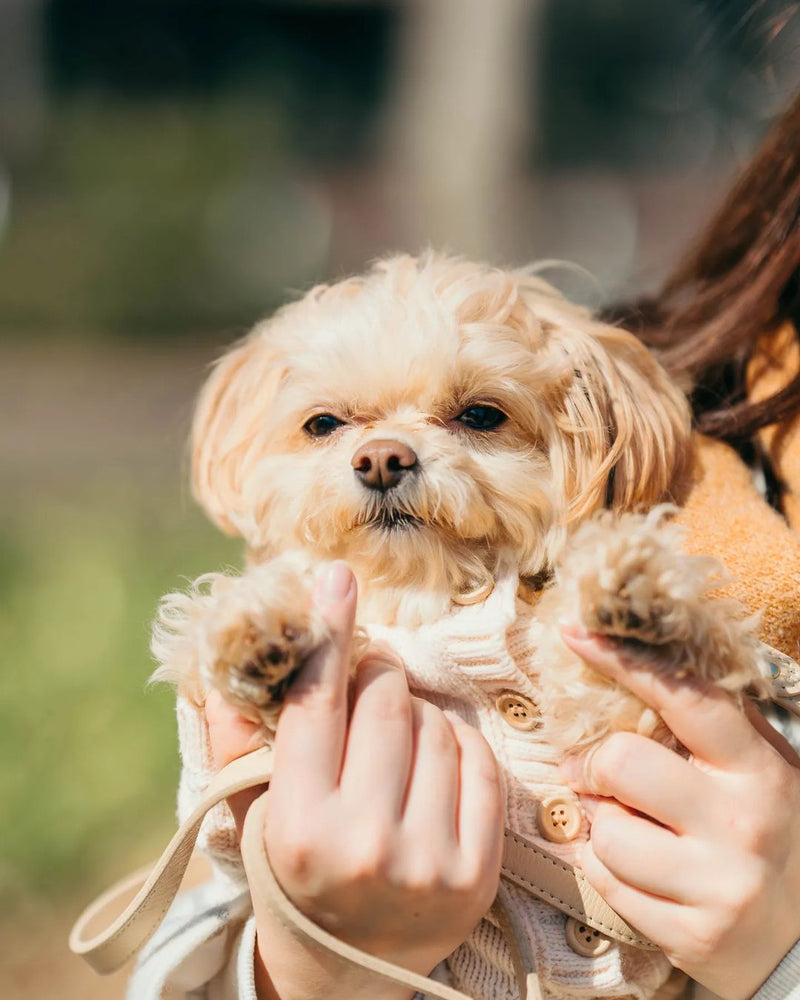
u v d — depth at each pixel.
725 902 1.46
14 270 13.53
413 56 13.72
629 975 1.67
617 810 1.57
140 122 15.25
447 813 1.47
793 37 2.29
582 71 14.62
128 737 4.45
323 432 2.15
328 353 2.10
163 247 13.87
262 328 2.58
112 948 1.63
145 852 3.98
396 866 1.41
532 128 13.90
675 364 2.28
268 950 1.50
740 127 2.58
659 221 13.13
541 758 1.75
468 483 1.95
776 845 1.49
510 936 1.63
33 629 5.23
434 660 1.77
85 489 7.55
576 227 13.47
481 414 2.07
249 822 1.49
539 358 2.09
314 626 1.50
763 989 1.49
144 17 16.23
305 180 15.39
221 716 1.63
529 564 2.02
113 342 13.27
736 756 1.52
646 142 14.38
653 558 1.53
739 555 1.79
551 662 1.73
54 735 4.46
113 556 6.00
